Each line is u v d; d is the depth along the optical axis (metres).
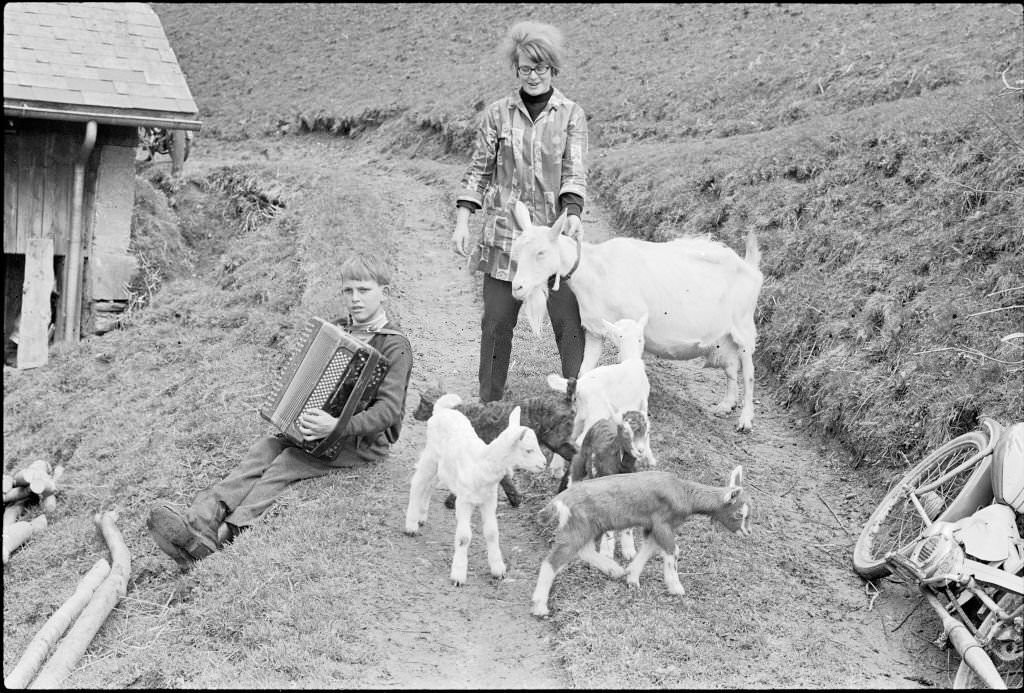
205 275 13.94
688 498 5.09
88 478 8.28
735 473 5.14
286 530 5.82
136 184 15.38
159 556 6.48
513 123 6.80
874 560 5.69
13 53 13.20
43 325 12.88
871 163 10.21
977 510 5.53
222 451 7.86
